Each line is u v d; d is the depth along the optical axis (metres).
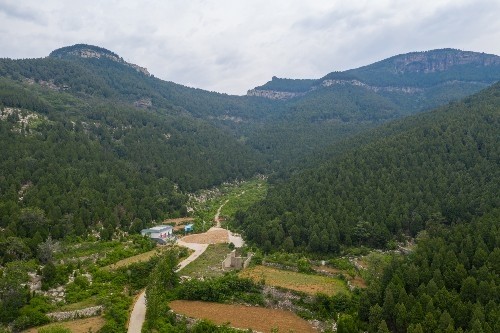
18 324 68.06
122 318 72.25
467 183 115.44
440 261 74.25
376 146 155.00
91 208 119.69
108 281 86.31
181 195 159.50
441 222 105.12
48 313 71.81
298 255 99.94
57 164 135.38
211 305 81.12
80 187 128.12
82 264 93.00
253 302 81.25
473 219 91.50
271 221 117.88
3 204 104.12
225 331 67.69
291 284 83.00
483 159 124.31
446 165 126.31
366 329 66.38
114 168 152.75
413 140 147.25
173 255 99.12
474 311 58.72
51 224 105.75
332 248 101.44
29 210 100.88
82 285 82.00
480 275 67.75
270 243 108.06
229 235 128.88
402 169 131.12
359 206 115.12
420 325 56.97
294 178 164.00
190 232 132.38
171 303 81.50
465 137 138.75
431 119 172.25
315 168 162.00
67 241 103.44
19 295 71.44
